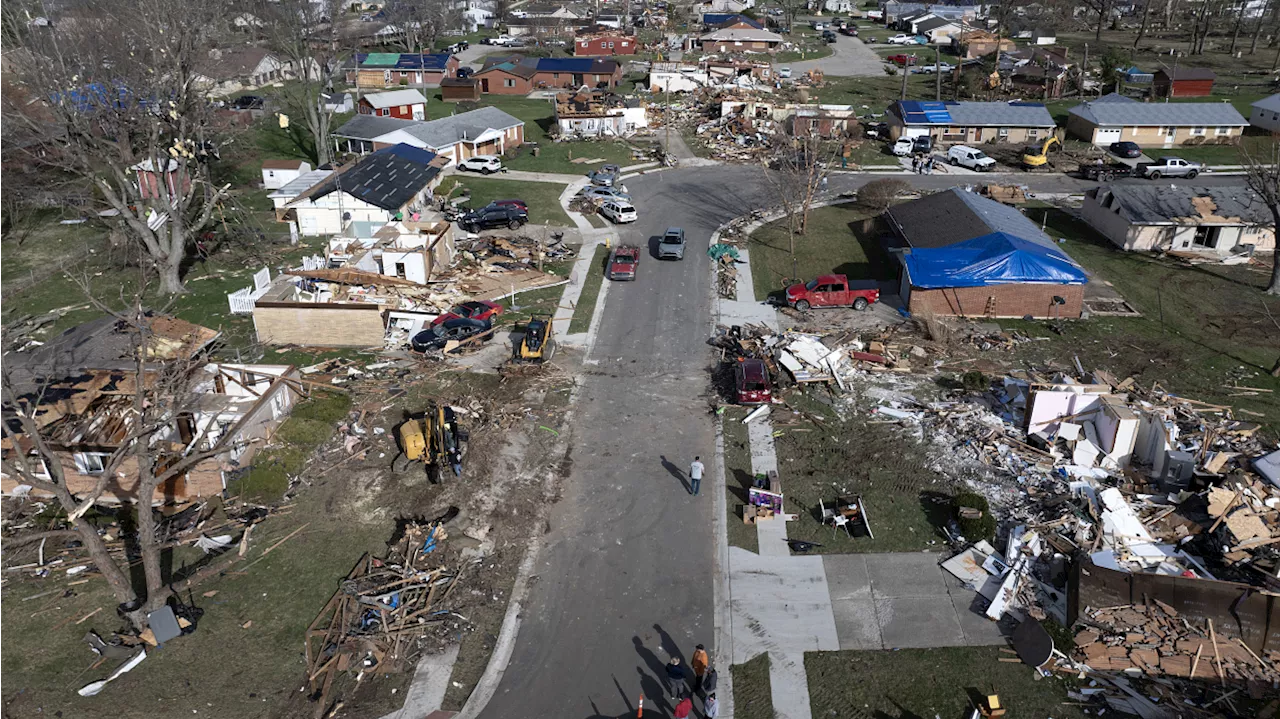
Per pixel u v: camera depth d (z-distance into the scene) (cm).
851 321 4844
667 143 8700
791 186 6519
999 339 4575
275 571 2933
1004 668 2511
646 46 14838
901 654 2572
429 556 2994
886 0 18900
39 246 6031
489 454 3578
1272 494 3095
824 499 3309
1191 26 15050
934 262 4906
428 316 4725
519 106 10731
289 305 4447
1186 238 5950
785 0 18275
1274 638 2498
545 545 3070
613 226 6462
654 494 3353
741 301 5141
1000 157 8425
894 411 3884
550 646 2627
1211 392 4044
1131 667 2480
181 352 3753
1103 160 8144
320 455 3553
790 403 3991
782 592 2834
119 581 2566
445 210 6738
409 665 2555
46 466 3188
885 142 9050
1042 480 3334
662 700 2431
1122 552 2914
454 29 16250
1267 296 5184
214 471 3269
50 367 3594
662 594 2836
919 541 3058
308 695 2444
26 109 6106
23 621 2720
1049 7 15512
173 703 2411
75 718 2358
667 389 4144
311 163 8206
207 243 5922
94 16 5334
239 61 10825
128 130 5156
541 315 4916
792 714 2378
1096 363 4331
